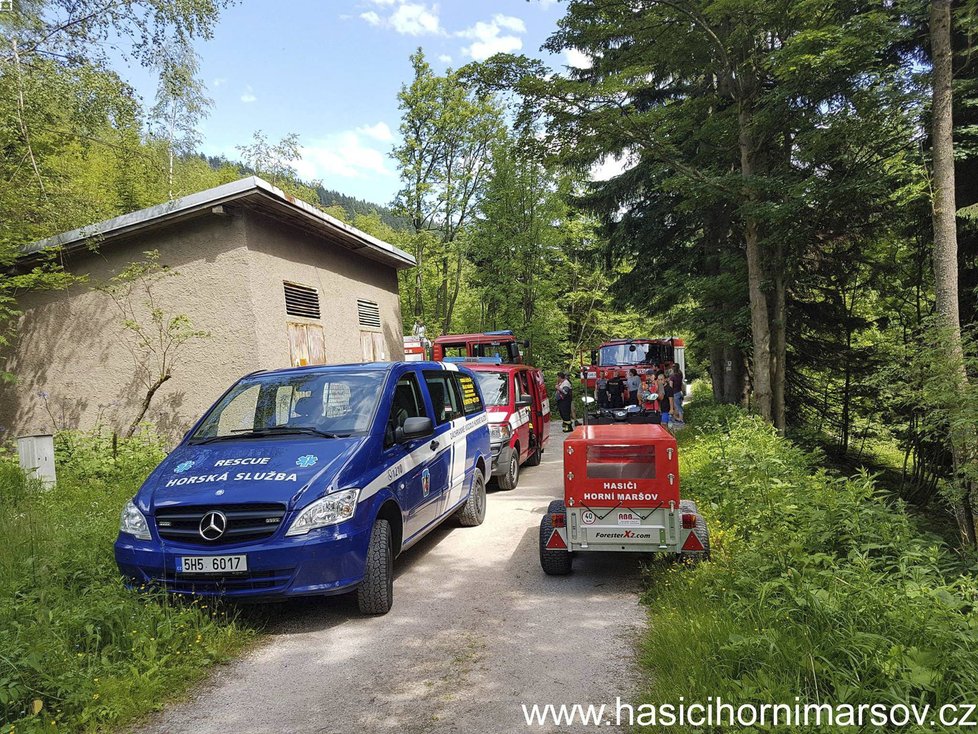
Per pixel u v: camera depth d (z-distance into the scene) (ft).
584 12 42.16
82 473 30.40
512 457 34.40
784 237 43.16
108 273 35.76
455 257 112.78
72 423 35.99
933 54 29.48
